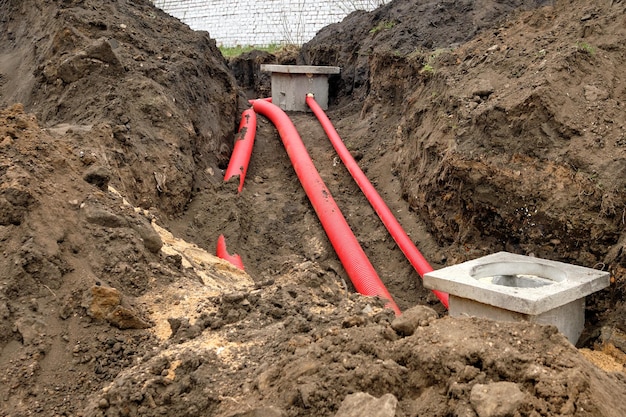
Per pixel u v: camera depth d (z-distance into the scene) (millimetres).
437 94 8016
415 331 2887
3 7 10352
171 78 8445
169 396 2854
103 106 7215
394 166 8773
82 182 4621
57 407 3084
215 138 9133
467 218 6625
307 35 19906
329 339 2902
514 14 8656
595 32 6898
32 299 3613
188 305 3959
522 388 2451
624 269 5133
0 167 4234
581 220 5508
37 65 8203
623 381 2934
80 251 4086
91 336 3535
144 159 6789
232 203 7695
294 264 4578
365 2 18797
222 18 22000
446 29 10133
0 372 3227
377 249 7547
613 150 5656
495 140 6324
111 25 8758
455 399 2455
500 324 2883
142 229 4492
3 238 3822
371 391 2605
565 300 4766
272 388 2732
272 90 13523
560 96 6137
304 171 8742
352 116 11586
